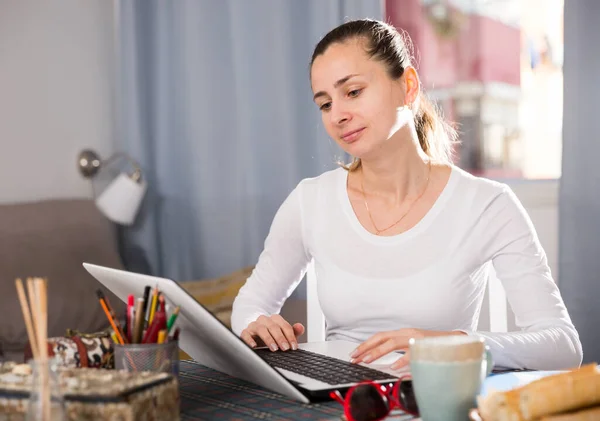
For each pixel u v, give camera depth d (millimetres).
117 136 4109
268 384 1149
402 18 3561
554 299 1555
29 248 3166
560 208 3031
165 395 925
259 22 3695
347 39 1582
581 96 2992
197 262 3947
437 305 1586
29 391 896
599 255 2969
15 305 2908
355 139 1591
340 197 1731
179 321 1188
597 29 2971
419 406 908
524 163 3393
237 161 3826
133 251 4031
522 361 1339
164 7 3955
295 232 1801
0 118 3736
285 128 3645
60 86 3928
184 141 3967
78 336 1163
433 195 1666
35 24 3850
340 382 1133
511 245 1607
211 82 3873
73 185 3965
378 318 1623
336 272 1677
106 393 868
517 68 3387
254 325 1479
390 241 1632
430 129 1738
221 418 1025
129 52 3965
